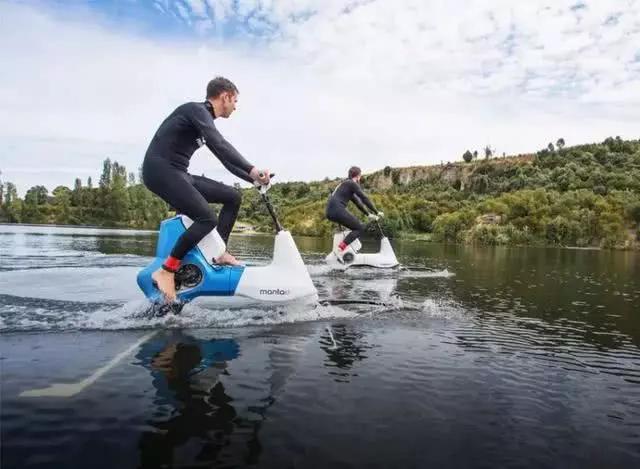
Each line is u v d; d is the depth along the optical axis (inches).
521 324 150.5
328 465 56.1
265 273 147.7
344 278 280.8
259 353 102.7
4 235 645.9
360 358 102.7
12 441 58.6
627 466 59.4
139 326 123.5
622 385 92.1
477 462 58.7
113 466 53.6
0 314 129.3
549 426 71.1
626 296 225.0
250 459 56.7
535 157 2797.7
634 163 2180.1
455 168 3036.4
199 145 141.6
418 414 73.1
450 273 324.2
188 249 131.3
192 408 71.1
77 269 240.1
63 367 87.0
